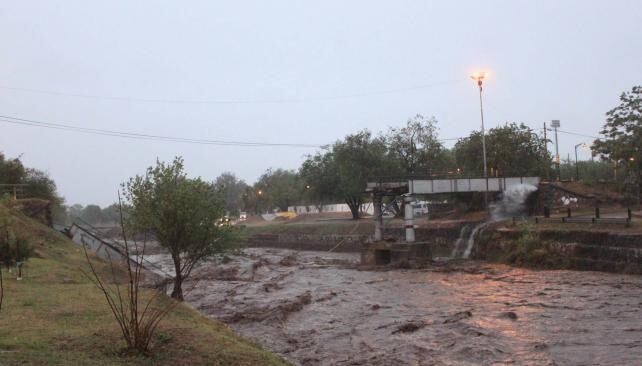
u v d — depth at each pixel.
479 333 19.70
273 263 57.66
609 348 16.97
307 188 93.25
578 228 39.16
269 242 91.00
